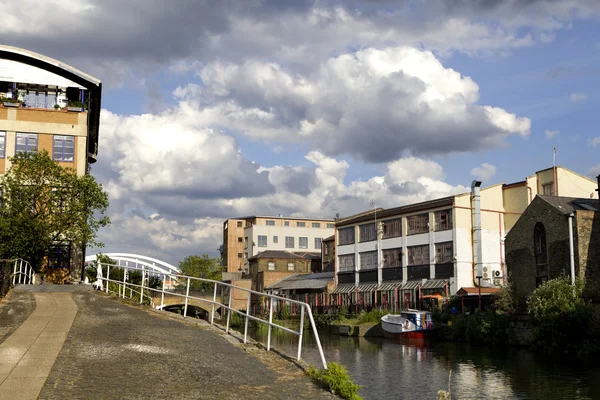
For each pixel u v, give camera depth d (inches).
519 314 1854.1
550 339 1675.7
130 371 476.4
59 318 742.5
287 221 5629.9
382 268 2967.5
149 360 520.4
